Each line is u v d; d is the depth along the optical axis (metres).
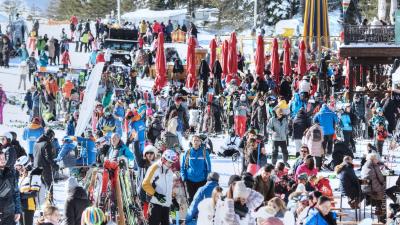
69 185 18.30
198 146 23.20
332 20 96.69
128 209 20.22
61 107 51.22
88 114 24.36
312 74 53.78
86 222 15.22
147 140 29.33
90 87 24.11
